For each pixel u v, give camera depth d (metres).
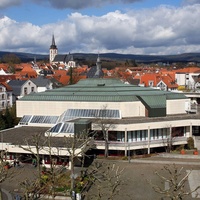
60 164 57.62
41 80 143.25
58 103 75.81
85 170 53.81
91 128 65.62
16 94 131.88
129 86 85.12
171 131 70.06
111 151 66.31
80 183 46.31
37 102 77.25
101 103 73.50
